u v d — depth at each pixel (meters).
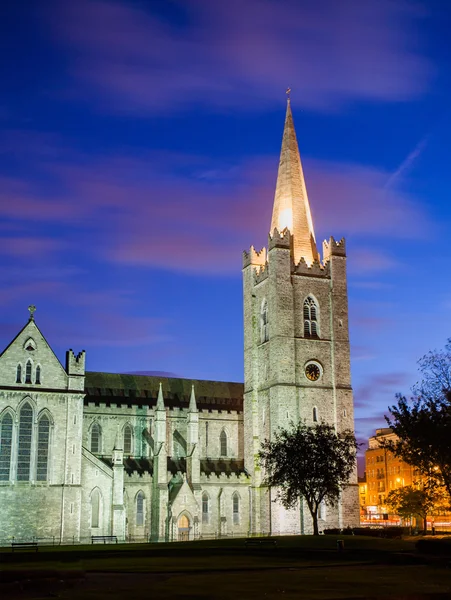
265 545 76.88
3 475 99.94
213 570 51.50
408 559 58.41
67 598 35.53
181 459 122.38
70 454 103.19
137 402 124.19
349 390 119.00
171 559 63.12
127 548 77.00
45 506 100.44
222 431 127.12
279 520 109.31
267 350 120.75
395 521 192.62
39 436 102.69
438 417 73.56
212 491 116.44
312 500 101.94
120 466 105.38
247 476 119.38
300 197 130.38
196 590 38.88
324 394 117.50
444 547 61.09
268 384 118.75
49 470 101.81
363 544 76.69
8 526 98.44
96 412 118.75
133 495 109.81
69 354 107.44
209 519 114.94
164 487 108.75
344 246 125.94
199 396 132.12
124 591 38.47
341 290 123.56
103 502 103.81
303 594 37.47
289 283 119.75
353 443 105.56
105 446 117.94
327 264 124.56
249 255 129.88
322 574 48.56
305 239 127.56
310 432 104.25
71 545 87.94
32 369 104.75
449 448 72.12
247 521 117.62
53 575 43.53
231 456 126.25
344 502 112.19
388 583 42.97
